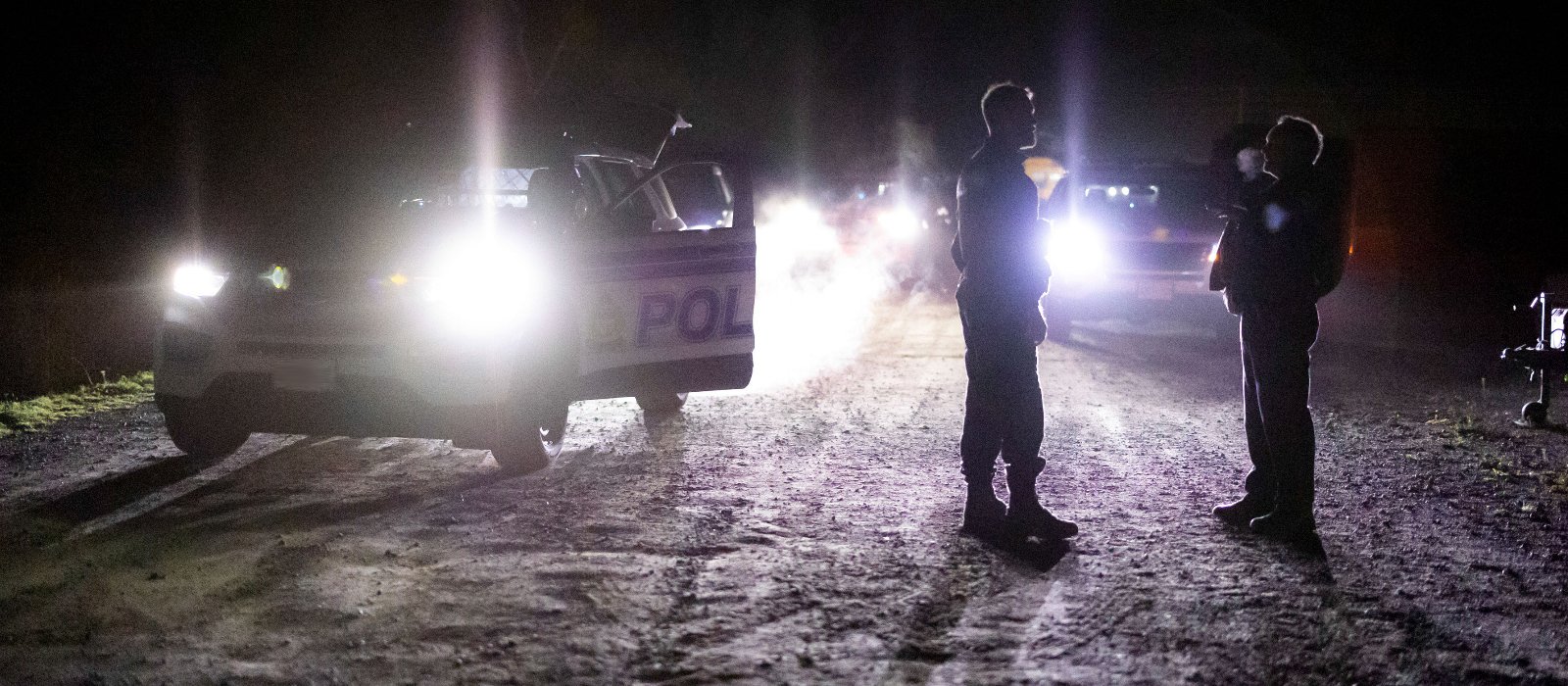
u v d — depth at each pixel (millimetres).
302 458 7438
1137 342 14602
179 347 7016
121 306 11203
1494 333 15891
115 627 4453
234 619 4531
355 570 5121
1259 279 5520
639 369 7574
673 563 5230
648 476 6957
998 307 5453
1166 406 9781
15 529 5770
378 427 6793
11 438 8023
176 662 4113
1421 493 6695
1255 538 5703
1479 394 10516
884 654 4195
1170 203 14664
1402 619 4578
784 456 7590
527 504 6281
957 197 5586
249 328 6816
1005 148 5398
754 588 4883
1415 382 11289
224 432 7328
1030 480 5590
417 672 4027
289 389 6730
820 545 5516
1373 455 7781
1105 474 7133
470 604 4691
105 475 6938
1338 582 5031
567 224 7465
